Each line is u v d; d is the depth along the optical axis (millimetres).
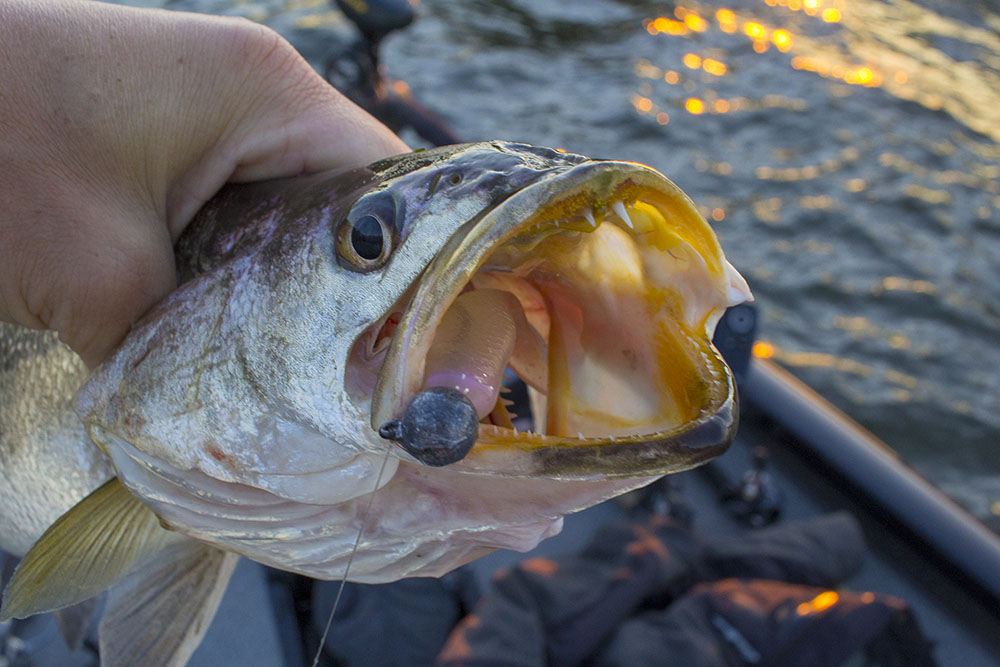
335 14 2090
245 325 287
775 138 2008
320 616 508
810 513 681
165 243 307
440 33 2262
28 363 368
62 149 282
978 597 607
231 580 538
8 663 489
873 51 2480
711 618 523
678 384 262
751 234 1682
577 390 279
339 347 271
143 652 365
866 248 1663
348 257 269
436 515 296
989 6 2822
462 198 257
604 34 2422
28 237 283
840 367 1384
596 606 510
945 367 1397
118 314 303
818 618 507
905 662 502
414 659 497
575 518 656
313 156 319
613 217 267
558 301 288
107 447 316
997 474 1223
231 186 319
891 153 1981
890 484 657
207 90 302
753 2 2750
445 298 242
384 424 245
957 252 1664
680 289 271
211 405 292
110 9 294
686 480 714
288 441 285
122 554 342
